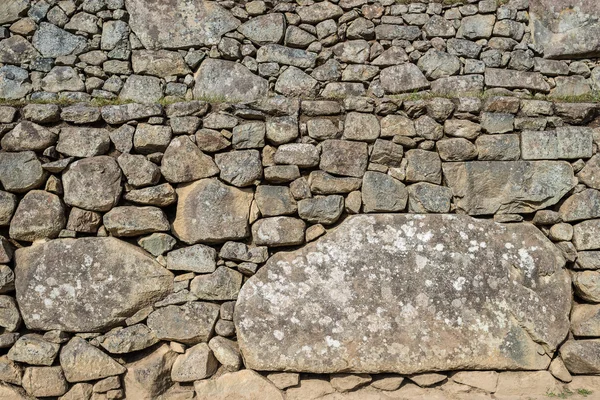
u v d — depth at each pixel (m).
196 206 3.60
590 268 3.65
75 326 3.51
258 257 3.58
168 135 3.62
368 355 3.48
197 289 3.56
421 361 3.47
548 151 3.73
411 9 4.13
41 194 3.55
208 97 4.05
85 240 3.55
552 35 4.21
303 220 3.66
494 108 3.75
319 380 3.56
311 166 3.66
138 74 4.08
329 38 4.11
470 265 3.58
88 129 3.61
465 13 4.15
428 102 3.73
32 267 3.51
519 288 3.57
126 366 3.54
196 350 3.54
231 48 4.08
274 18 4.10
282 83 4.07
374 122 3.71
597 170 3.72
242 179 3.61
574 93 4.17
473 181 3.71
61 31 4.05
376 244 3.59
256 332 3.52
